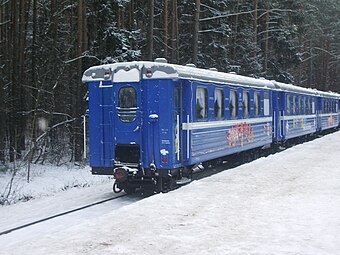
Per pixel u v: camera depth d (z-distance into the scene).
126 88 13.07
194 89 13.90
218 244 6.83
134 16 30.42
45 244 7.00
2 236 9.23
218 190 11.27
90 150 13.60
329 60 67.44
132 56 22.64
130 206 9.51
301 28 45.50
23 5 22.64
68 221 10.45
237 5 36.12
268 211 8.96
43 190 15.91
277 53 42.12
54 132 24.45
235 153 18.55
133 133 12.99
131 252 6.49
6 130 23.17
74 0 26.11
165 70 12.63
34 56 23.92
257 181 12.55
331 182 12.30
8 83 23.52
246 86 18.50
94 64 23.41
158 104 12.72
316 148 23.05
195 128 13.95
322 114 35.41
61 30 27.84
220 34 33.00
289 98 25.91
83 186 15.91
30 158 18.66
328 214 8.69
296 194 10.67
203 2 31.72
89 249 6.67
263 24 40.62
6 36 24.34
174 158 12.81
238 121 17.73
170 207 9.38
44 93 23.75
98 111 13.43
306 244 6.83
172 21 27.58
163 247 6.71
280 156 19.19
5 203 13.70
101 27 22.98
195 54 26.80
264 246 6.72
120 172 12.77
